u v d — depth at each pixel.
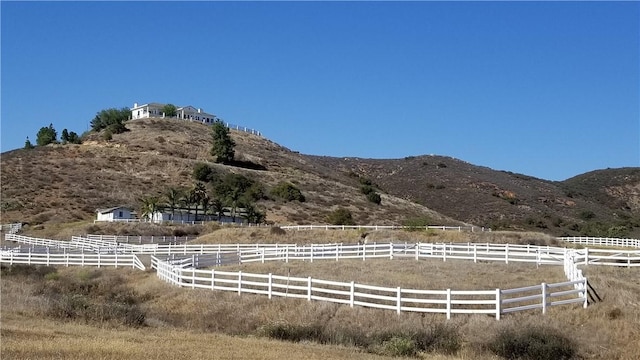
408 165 183.00
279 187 112.56
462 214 134.75
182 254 51.44
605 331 23.62
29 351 15.83
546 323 24.08
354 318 26.34
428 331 23.59
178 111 173.25
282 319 26.75
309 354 18.56
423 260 42.12
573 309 25.66
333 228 71.94
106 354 15.91
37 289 34.44
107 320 24.55
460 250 44.22
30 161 116.38
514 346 21.73
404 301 26.25
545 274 34.91
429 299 26.92
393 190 159.88
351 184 144.00
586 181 178.50
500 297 24.73
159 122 155.25
